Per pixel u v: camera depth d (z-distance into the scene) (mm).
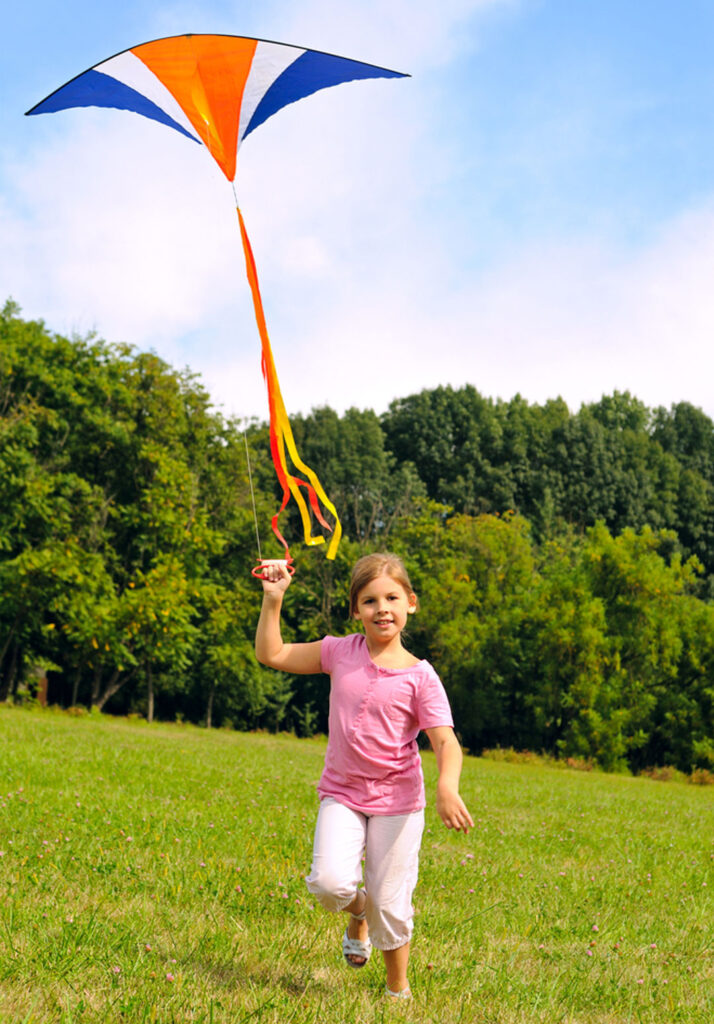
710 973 5051
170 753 16297
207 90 3975
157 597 34719
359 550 48250
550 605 42219
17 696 36656
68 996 3500
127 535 39781
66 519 35438
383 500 57875
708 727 41281
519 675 45375
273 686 46156
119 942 4258
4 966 3752
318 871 3590
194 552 39531
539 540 62594
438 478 69438
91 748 15484
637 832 11758
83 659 36969
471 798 14312
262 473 51656
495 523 48875
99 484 39312
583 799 16453
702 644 41812
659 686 42375
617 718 39031
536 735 46469
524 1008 3980
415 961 4559
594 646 40219
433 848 8516
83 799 9086
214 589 39531
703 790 26328
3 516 34031
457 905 6141
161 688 43938
